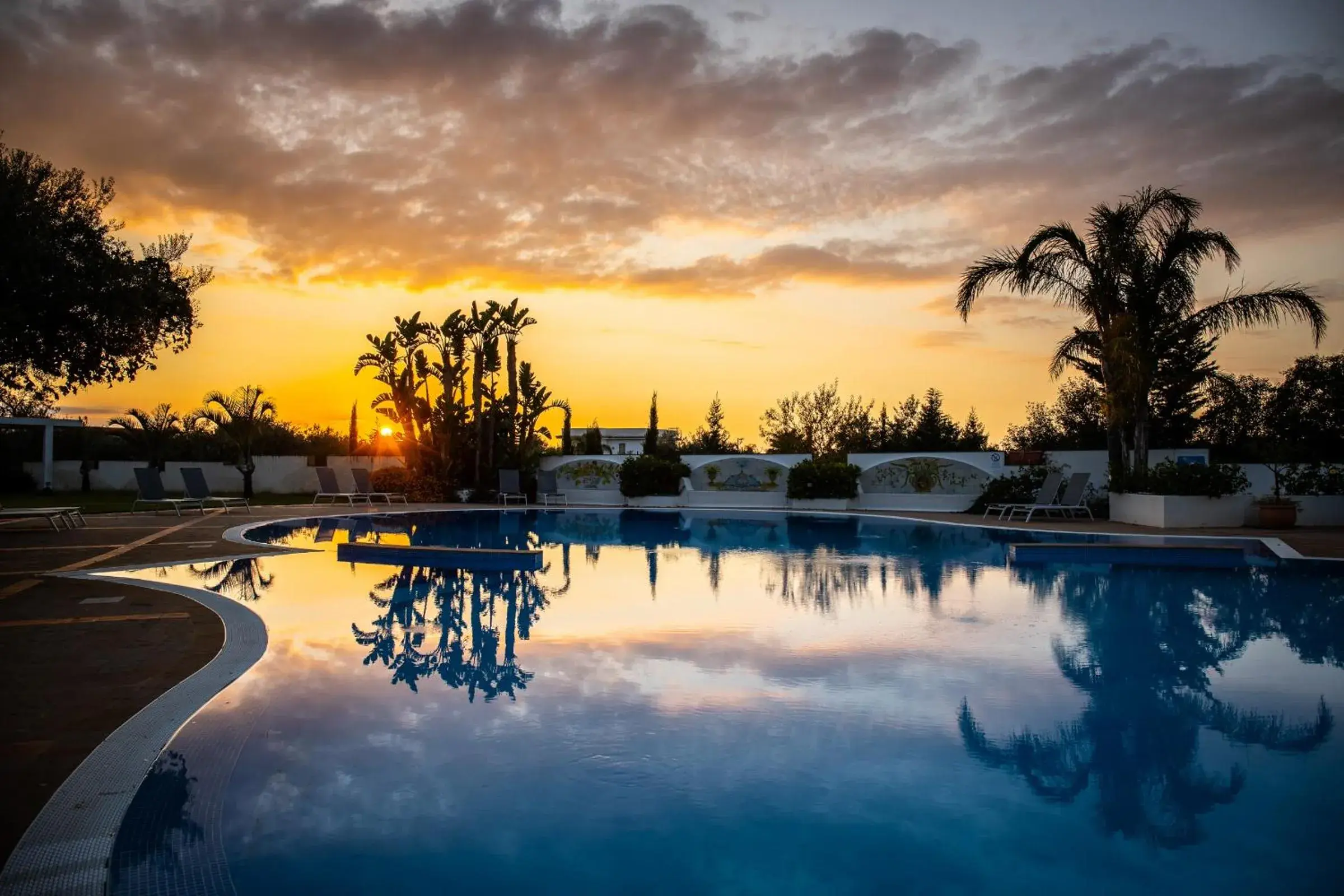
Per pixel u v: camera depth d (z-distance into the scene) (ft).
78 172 39.17
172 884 8.78
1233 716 14.70
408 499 74.79
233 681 16.35
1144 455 51.47
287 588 28.32
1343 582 30.40
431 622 22.88
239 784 11.48
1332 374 66.18
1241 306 48.93
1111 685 16.58
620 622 22.98
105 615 22.22
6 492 80.64
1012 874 9.28
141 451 87.35
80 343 40.06
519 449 79.41
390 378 76.13
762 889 8.91
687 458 77.97
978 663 18.31
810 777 11.88
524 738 13.41
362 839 9.92
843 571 33.40
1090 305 52.24
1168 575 32.01
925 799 11.20
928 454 69.36
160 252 42.50
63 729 13.20
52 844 9.50
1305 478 47.80
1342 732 13.80
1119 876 9.19
